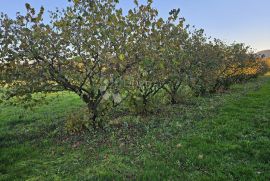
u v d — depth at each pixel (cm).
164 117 1560
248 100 2177
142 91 1597
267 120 1388
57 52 1164
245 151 965
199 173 799
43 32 1132
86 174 813
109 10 1205
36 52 1109
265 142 1038
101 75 1241
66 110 1984
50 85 1200
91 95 1264
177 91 2194
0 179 812
